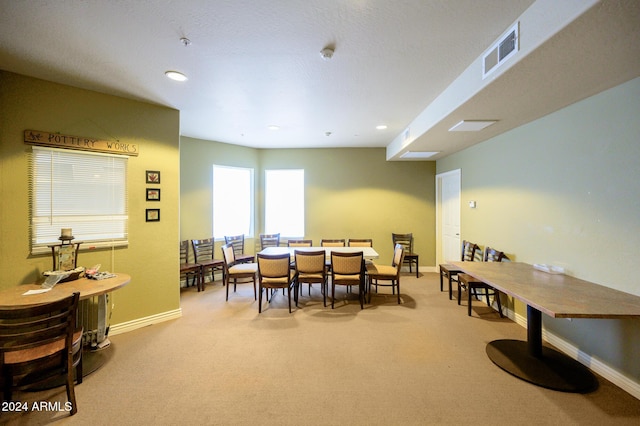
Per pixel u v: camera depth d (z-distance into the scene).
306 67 2.50
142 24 1.89
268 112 3.72
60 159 2.72
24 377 1.94
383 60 2.38
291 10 1.75
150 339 2.89
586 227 2.47
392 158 5.65
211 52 2.24
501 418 1.80
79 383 2.15
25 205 2.56
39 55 2.26
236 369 2.35
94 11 1.75
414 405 1.92
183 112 3.68
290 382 2.18
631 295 2.08
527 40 1.76
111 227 3.01
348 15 1.80
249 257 5.27
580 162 2.52
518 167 3.36
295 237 6.11
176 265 3.47
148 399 1.99
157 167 3.33
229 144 5.59
